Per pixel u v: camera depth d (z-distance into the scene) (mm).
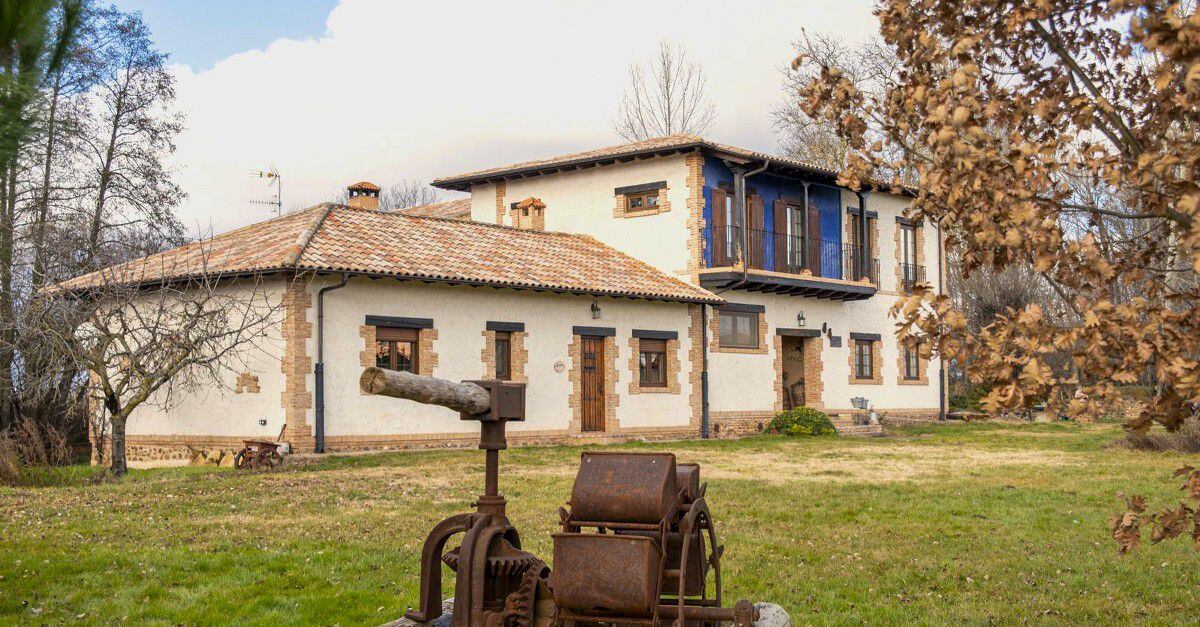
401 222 25031
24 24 5234
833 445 24781
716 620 6062
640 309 26484
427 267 21906
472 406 6156
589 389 25484
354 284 21125
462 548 6090
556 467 18719
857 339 33500
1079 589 9273
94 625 7969
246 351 21062
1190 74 4121
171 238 34188
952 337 4828
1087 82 5293
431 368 22188
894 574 9859
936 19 5457
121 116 33000
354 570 9789
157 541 10930
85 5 5512
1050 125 5441
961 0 5293
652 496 5922
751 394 29531
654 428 26594
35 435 20938
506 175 30891
